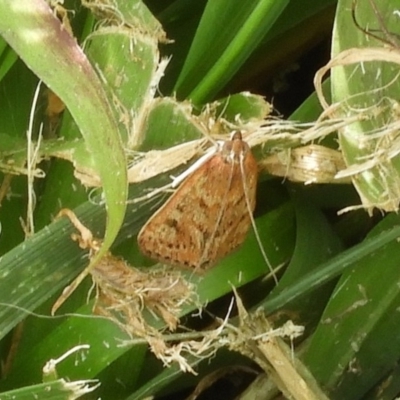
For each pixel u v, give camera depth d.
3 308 0.13
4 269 0.13
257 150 0.14
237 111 0.15
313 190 0.16
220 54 0.15
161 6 0.16
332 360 0.15
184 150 0.14
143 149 0.14
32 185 0.14
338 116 0.14
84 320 0.14
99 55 0.14
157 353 0.14
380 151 0.14
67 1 0.15
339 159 0.14
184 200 0.14
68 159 0.14
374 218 0.16
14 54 0.14
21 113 0.15
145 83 0.14
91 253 0.14
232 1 0.15
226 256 0.15
